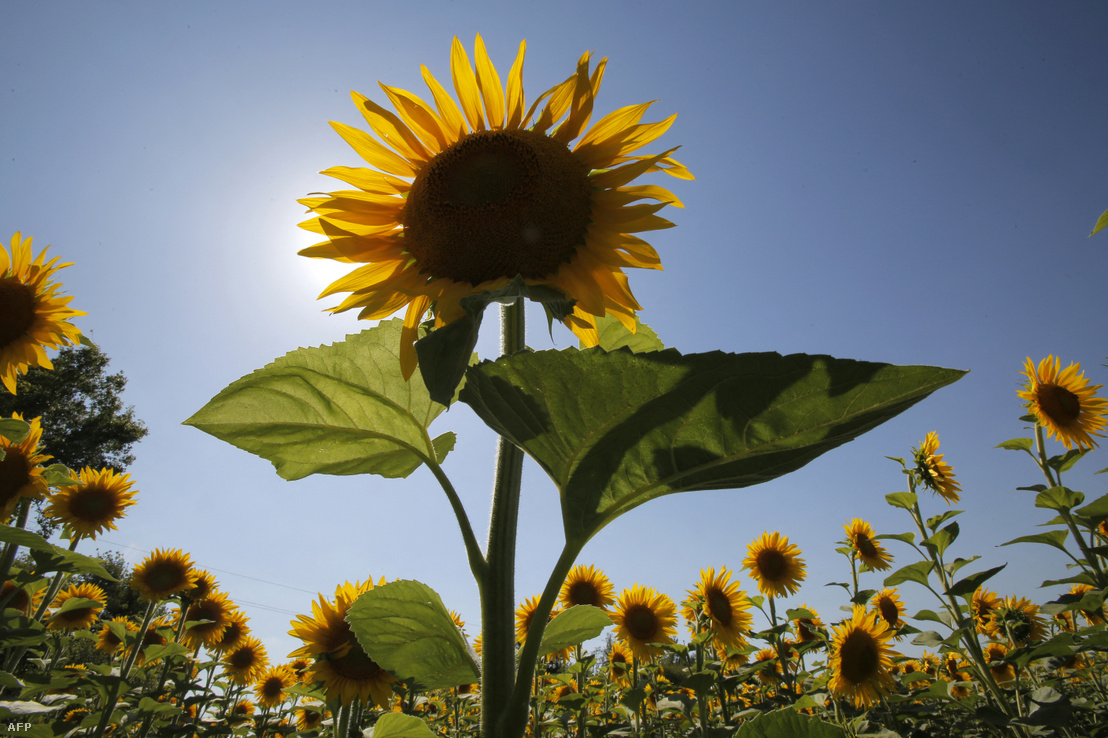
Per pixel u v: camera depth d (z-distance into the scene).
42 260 1.55
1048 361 1.68
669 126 0.61
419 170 0.62
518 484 0.51
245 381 0.58
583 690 2.02
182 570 2.26
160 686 2.26
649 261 0.57
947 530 1.52
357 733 1.11
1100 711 1.50
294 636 1.16
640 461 0.43
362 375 0.61
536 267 0.56
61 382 9.20
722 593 1.89
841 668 1.52
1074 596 1.44
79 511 1.96
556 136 0.62
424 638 0.50
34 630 1.54
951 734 1.56
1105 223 0.71
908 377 0.34
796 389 0.36
